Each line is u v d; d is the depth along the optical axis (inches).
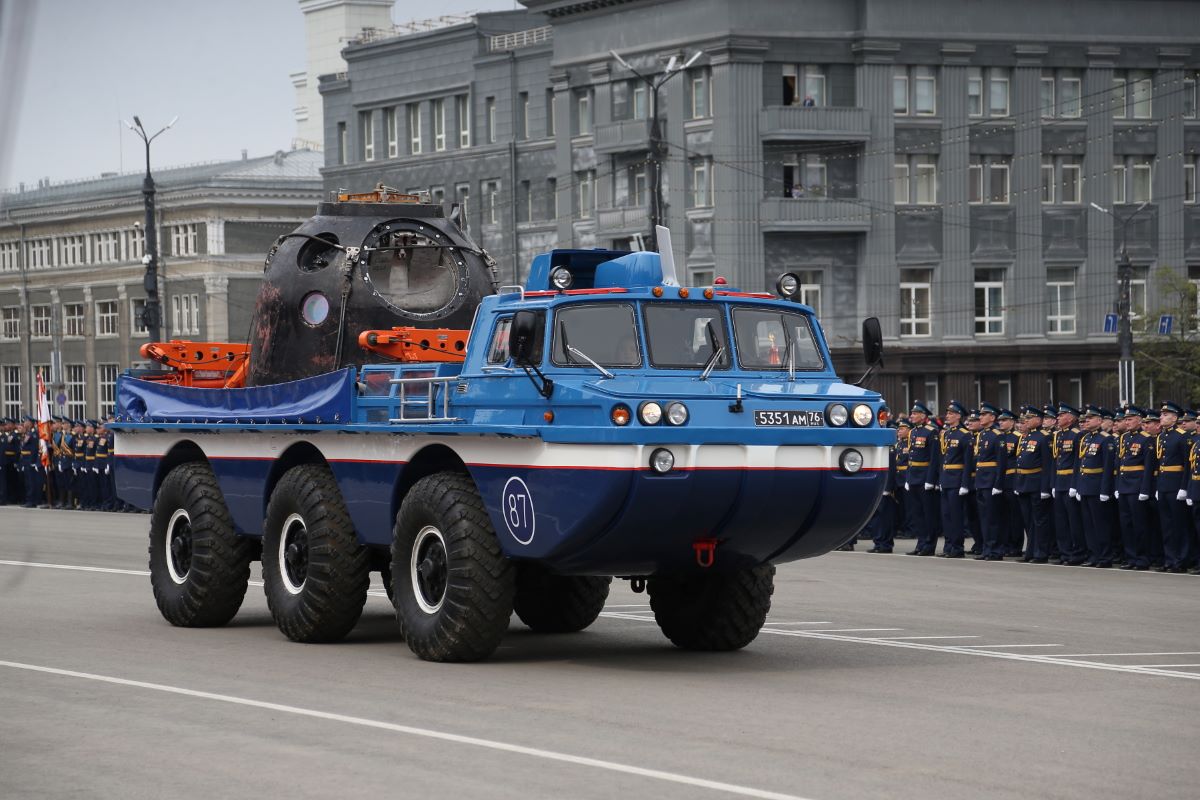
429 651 588.1
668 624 636.7
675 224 2610.7
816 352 614.9
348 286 702.5
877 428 580.1
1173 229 2765.7
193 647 637.9
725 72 2514.8
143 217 3644.2
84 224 3801.7
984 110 2657.5
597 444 541.0
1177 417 1037.2
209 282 3511.3
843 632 695.1
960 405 1179.9
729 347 593.9
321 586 635.5
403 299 711.7
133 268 3681.1
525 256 2962.6
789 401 569.3
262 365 723.4
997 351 2672.2
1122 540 1063.6
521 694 517.3
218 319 3523.6
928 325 2647.6
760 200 2539.4
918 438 1189.1
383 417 621.9
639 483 539.5
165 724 466.3
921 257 2625.5
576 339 576.7
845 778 393.7
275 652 621.9
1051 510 1105.4
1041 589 895.1
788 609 787.4
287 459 674.8
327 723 466.0
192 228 3553.2
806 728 458.0
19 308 3996.1
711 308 597.9
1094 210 2723.9
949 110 2625.5
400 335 675.4
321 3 4525.1
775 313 609.3
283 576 657.0
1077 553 1085.1
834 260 2613.2
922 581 940.0
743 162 2518.5
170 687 532.4
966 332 2657.5
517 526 564.4
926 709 490.3
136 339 3690.9
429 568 592.7
